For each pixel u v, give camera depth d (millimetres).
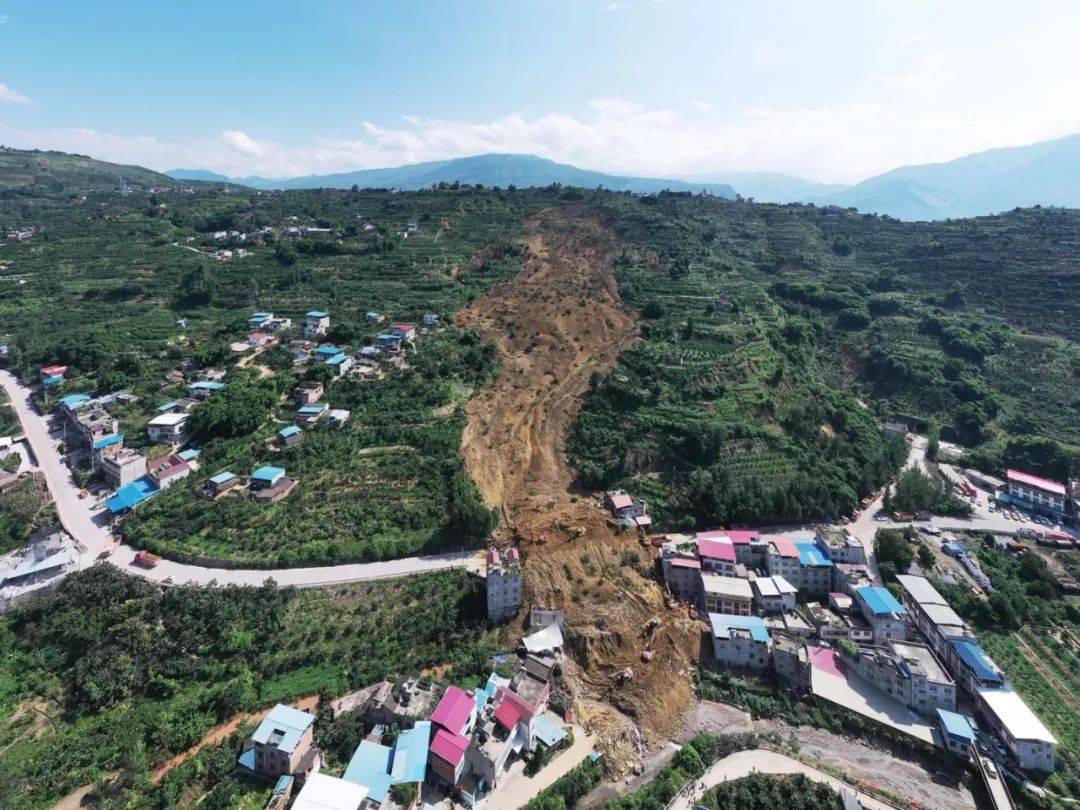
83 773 57656
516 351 158125
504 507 102688
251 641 72375
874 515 106312
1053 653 78625
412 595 81125
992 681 70438
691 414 122625
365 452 109562
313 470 103375
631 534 97812
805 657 74812
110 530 90000
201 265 193375
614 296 184375
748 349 144500
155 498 94875
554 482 110938
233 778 57062
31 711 65000
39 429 116312
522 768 62312
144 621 74062
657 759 65625
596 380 135000
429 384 132250
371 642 74125
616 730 68000
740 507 101938
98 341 142375
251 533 88750
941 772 64750
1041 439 119625
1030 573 90938
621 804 59219
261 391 121562
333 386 129750
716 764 64125
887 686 72188
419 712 62656
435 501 97312
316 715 64250
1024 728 65000
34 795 55656
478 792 58531
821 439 120750
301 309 173000
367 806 52719
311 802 51688
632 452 114812
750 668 76812
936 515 106625
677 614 82938
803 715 70875
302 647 72812
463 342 158000
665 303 172250
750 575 88688
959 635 76000
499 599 79812
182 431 112312
